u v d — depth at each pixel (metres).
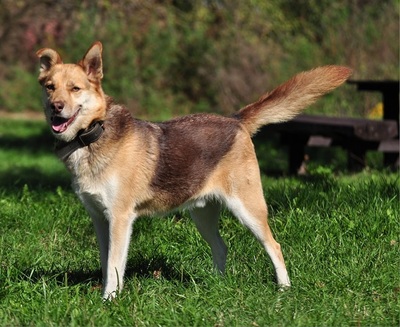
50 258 10.54
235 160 9.45
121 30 34.81
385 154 18.39
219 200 9.53
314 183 13.70
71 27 35.69
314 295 8.71
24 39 36.59
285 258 9.95
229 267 9.85
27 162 23.19
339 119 18.72
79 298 8.52
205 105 33.50
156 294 8.81
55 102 8.65
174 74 34.69
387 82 18.30
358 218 10.97
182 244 10.77
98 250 10.91
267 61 31.05
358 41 28.95
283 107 9.93
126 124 9.04
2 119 34.22
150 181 9.08
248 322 7.94
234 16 33.94
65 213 12.48
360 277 9.10
